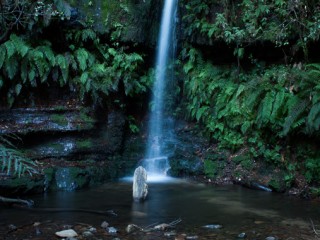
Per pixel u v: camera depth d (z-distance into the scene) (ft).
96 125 30.94
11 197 23.67
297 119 25.94
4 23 28.04
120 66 31.91
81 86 30.22
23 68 27.73
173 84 35.70
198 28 33.65
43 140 29.01
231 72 33.47
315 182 26.02
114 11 32.42
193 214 21.02
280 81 28.78
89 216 20.26
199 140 32.99
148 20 33.71
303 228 18.70
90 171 28.58
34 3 28.50
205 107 32.73
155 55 35.50
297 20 29.12
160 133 34.81
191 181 30.04
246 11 31.40
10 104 28.14
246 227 18.79
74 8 31.17
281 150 28.12
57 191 25.79
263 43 31.40
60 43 31.14
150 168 32.17
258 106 28.73
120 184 28.45
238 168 29.60
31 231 17.61
